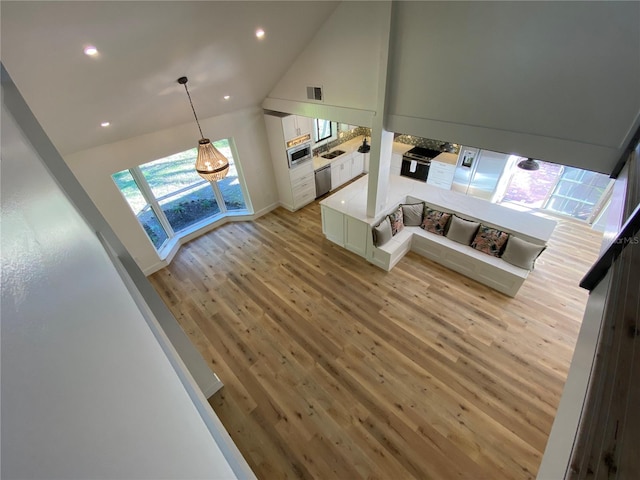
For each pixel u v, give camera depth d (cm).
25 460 19
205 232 592
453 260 446
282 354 351
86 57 240
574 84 223
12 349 26
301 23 329
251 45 332
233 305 420
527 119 254
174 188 527
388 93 330
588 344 124
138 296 159
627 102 207
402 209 481
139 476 38
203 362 293
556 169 557
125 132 395
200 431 75
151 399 58
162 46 271
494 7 233
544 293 407
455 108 291
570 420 105
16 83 227
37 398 27
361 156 759
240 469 123
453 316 383
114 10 211
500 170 560
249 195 597
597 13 197
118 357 57
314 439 276
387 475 253
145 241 469
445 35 266
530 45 229
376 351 347
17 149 89
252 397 311
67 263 62
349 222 471
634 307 98
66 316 47
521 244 384
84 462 28
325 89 400
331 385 317
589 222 543
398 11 282
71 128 325
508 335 356
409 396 304
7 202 49
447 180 638
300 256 507
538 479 129
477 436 272
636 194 158
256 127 550
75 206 162
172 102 385
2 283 30
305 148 598
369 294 423
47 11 187
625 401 76
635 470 64
